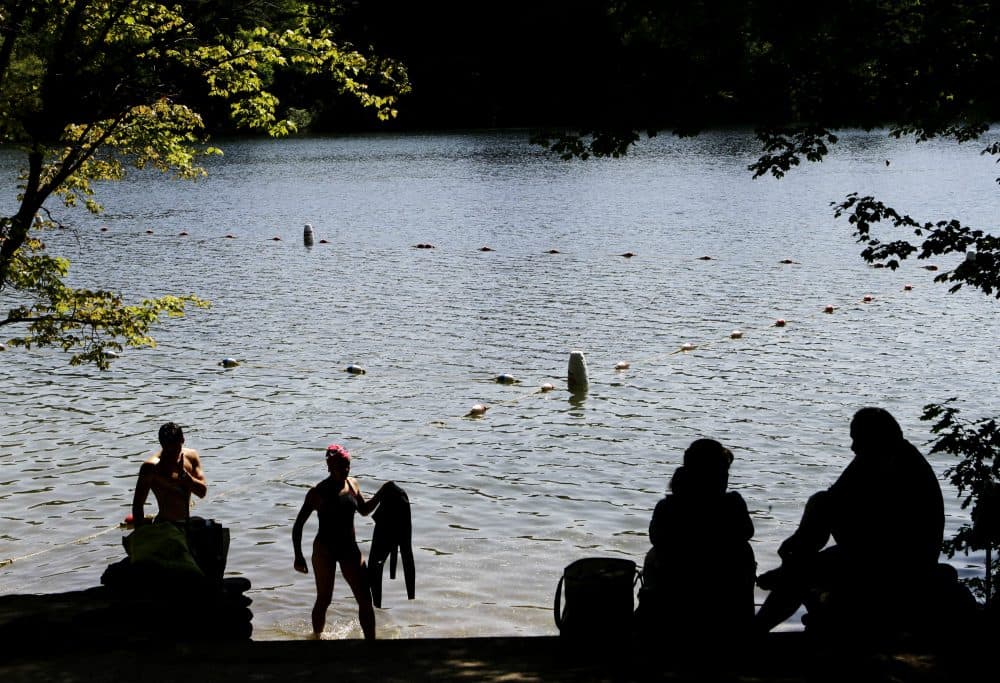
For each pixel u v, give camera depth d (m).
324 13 16.39
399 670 6.28
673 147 91.38
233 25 15.14
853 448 6.98
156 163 15.56
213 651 6.88
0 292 13.00
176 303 13.84
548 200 56.81
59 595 9.07
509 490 14.70
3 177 66.81
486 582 11.57
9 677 6.30
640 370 21.56
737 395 19.39
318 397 19.86
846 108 9.36
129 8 13.90
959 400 18.52
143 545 9.44
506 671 6.23
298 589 11.45
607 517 13.58
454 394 19.97
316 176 73.25
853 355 22.31
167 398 19.83
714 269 34.44
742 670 6.12
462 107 114.19
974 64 8.67
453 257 38.31
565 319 26.97
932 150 80.69
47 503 14.30
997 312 26.28
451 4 73.06
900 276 32.12
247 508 14.16
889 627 6.23
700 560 6.70
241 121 16.22
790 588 7.16
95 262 38.38
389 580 11.66
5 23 12.73
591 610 6.68
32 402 19.53
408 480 15.20
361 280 33.66
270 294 31.39
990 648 5.83
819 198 53.62
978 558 11.72
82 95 13.80
